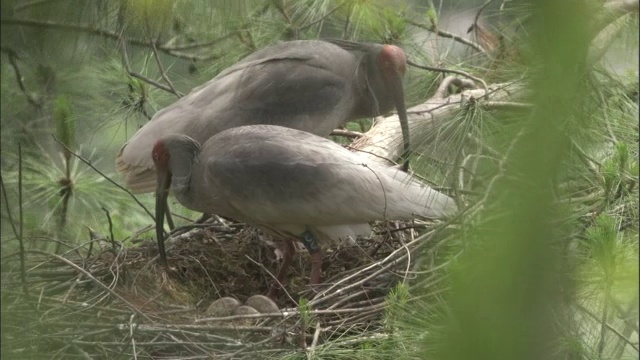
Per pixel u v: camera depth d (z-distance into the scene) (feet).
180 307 32.30
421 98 44.19
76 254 37.65
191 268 36.09
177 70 46.14
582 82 12.14
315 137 34.86
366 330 29.60
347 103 40.11
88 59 37.01
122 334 28.68
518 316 9.66
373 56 40.06
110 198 42.60
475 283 9.78
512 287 9.70
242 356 28.30
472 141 30.91
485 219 11.54
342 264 36.17
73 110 38.55
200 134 38.29
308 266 37.45
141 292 33.60
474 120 30.07
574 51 9.91
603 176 30.60
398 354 25.02
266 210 33.71
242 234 38.06
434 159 32.14
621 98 35.91
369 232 34.32
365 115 41.47
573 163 15.35
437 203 32.89
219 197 34.65
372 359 26.16
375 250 35.60
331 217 33.40
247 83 39.22
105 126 43.04
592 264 23.54
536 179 9.89
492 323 9.69
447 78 43.45
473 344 9.70
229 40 43.70
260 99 38.81
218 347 28.89
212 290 35.73
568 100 10.02
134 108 42.52
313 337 28.96
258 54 40.86
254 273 36.81
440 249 31.91
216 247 37.14
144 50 42.86
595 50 24.99
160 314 31.27
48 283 33.19
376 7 42.22
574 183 25.70
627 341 26.13
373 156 38.86
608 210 30.58
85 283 33.45
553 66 9.95
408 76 44.32
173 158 35.47
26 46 24.27
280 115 38.70
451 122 30.83
